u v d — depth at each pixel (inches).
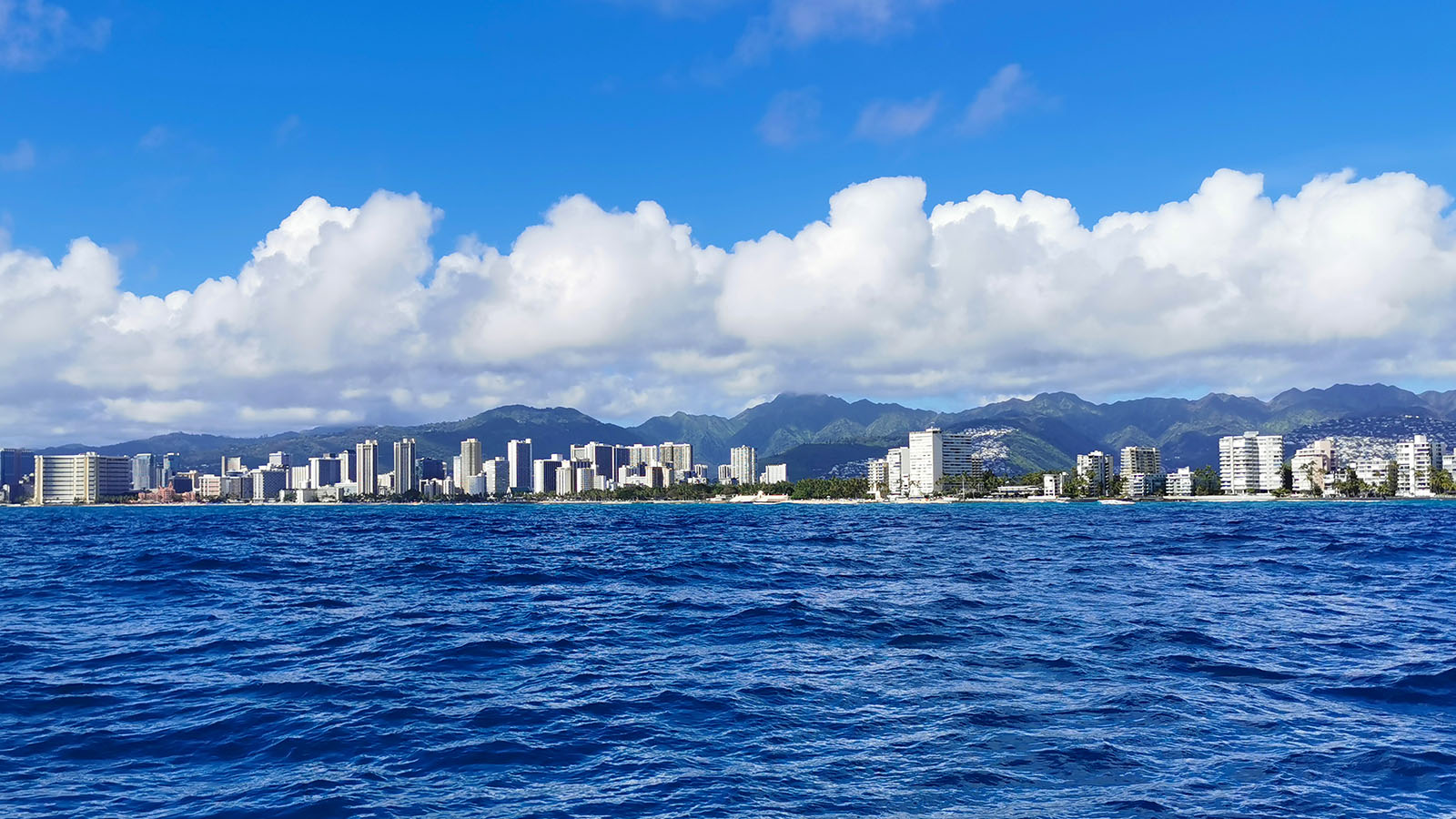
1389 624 1742.1
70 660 1480.1
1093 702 1136.8
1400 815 756.0
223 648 1599.4
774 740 997.8
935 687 1230.9
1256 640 1566.2
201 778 881.5
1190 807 780.6
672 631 1780.3
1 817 776.9
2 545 5349.4
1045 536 5757.9
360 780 874.8
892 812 782.5
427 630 1809.8
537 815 781.3
